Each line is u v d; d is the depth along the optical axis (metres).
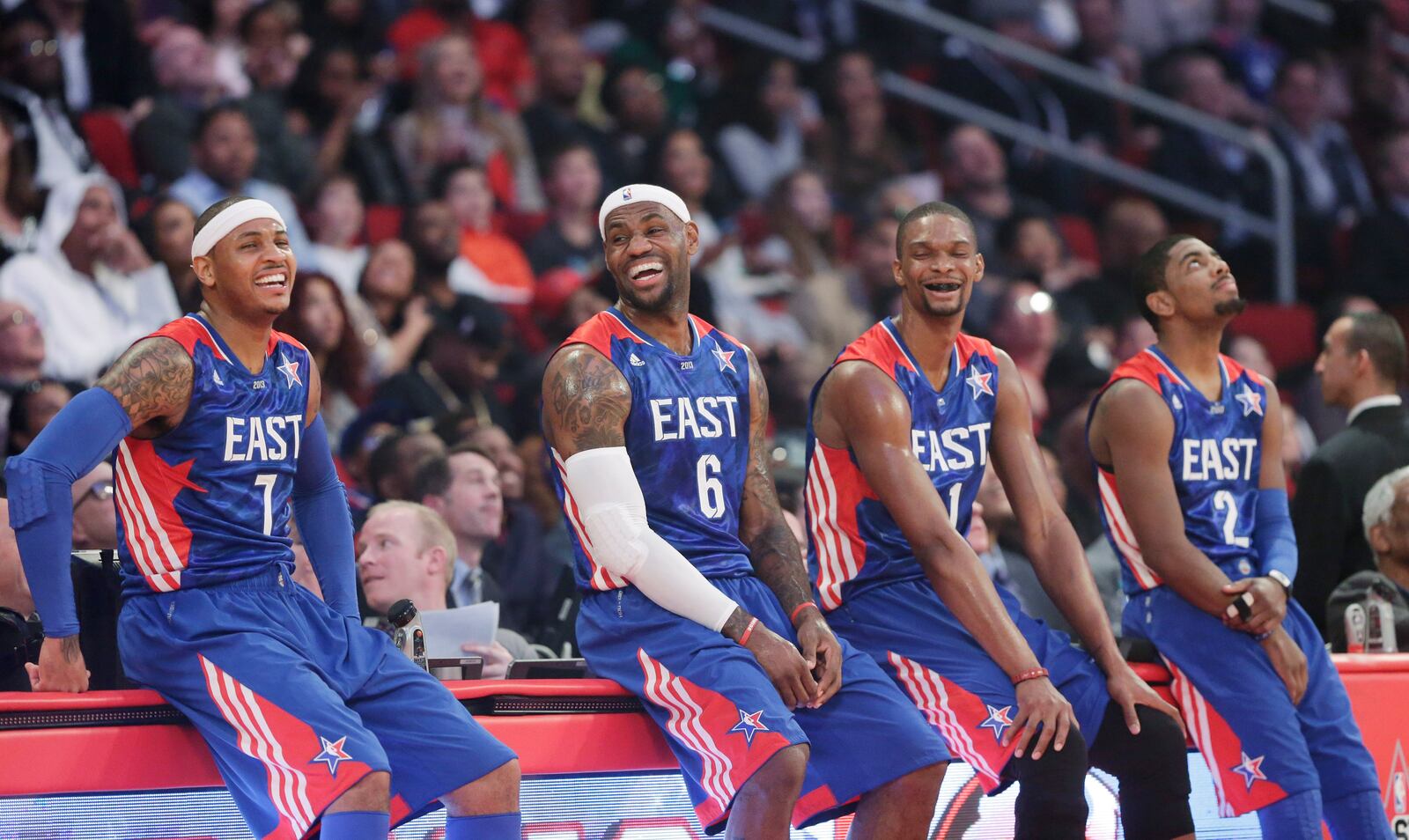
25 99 23.88
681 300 11.53
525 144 29.25
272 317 10.45
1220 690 12.01
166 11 28.19
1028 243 30.14
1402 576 14.12
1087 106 35.62
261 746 9.67
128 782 9.96
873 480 11.48
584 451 10.84
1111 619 17.53
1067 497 20.41
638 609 11.00
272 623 10.12
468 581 15.73
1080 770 10.94
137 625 10.10
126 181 25.34
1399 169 35.28
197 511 10.16
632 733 11.09
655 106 31.05
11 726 9.65
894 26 36.44
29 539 9.52
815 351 27.45
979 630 11.20
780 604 11.32
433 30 30.80
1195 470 12.45
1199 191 33.97
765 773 10.23
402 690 10.31
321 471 11.27
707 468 11.32
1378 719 12.91
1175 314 12.66
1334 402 15.72
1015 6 36.59
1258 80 37.50
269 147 25.47
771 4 35.25
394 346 22.88
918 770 10.60
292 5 27.70
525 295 26.77
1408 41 38.94
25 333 19.50
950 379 12.02
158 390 9.88
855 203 31.23
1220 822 12.60
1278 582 12.09
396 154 27.83
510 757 10.20
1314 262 33.66
